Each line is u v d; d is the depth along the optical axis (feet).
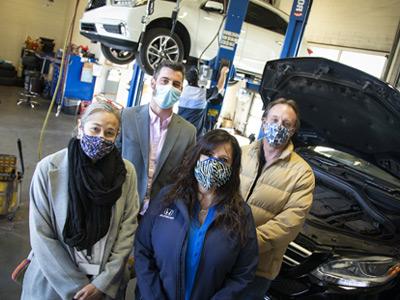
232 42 11.99
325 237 8.07
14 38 38.50
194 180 5.34
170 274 5.06
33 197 5.28
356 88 7.87
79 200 5.17
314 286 7.54
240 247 5.20
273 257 6.62
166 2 15.33
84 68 27.66
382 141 8.75
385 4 24.73
